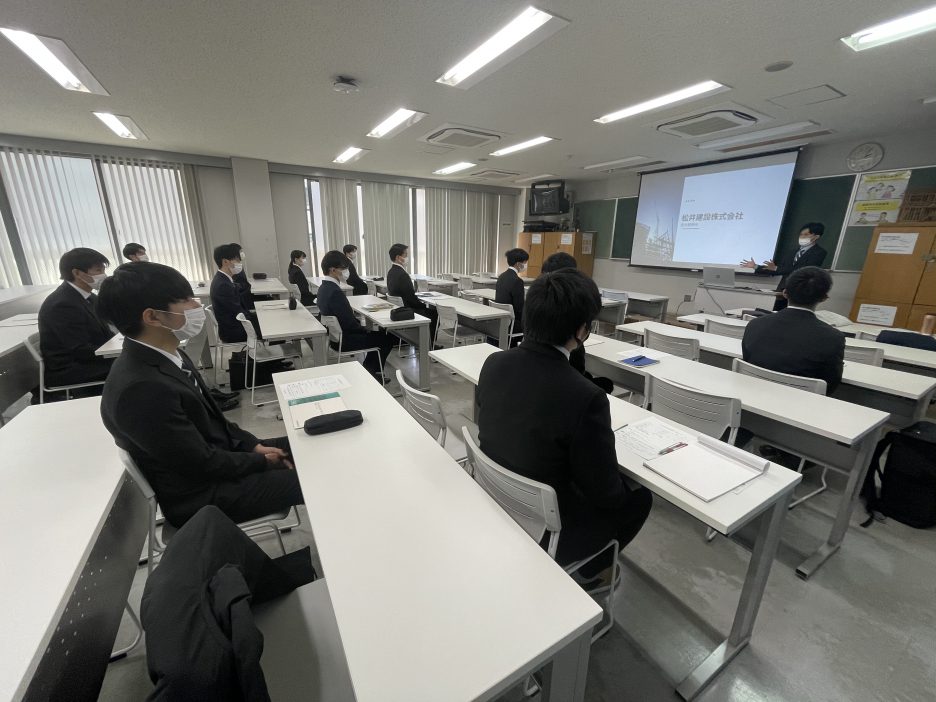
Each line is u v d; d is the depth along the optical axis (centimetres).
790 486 112
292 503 144
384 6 215
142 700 121
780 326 215
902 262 420
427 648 67
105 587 113
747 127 433
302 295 567
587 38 246
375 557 87
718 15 220
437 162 647
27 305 406
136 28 237
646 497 137
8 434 142
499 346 415
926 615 150
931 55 263
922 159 439
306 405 163
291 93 343
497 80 311
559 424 103
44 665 82
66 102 366
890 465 200
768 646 138
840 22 226
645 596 158
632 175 759
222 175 648
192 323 136
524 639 69
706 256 646
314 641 91
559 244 845
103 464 124
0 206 505
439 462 125
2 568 83
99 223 569
